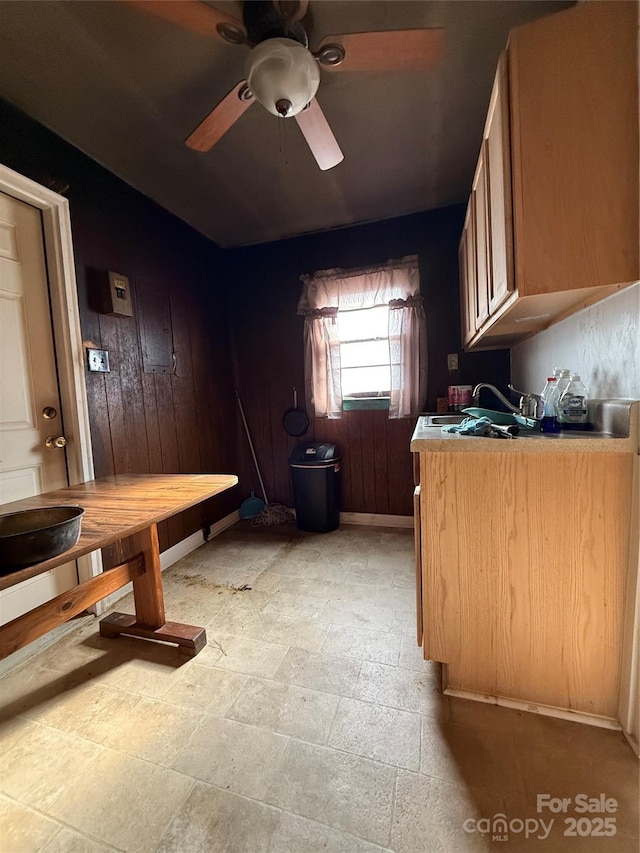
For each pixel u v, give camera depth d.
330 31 1.44
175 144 1.99
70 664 1.57
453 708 1.30
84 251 2.02
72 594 1.42
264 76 1.23
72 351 1.92
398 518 3.10
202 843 0.92
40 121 1.80
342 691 1.38
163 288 2.61
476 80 1.66
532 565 1.25
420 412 2.85
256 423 3.45
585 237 1.09
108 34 1.38
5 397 1.71
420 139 2.04
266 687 1.42
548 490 1.21
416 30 1.20
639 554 1.11
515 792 1.01
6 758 1.16
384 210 2.79
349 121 1.89
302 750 1.16
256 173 2.27
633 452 1.12
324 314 3.01
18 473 1.75
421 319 2.81
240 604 2.00
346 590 2.11
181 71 1.56
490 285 1.45
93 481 1.73
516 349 2.53
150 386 2.47
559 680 1.26
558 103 1.07
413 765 1.10
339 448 3.20
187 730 1.24
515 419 1.50
